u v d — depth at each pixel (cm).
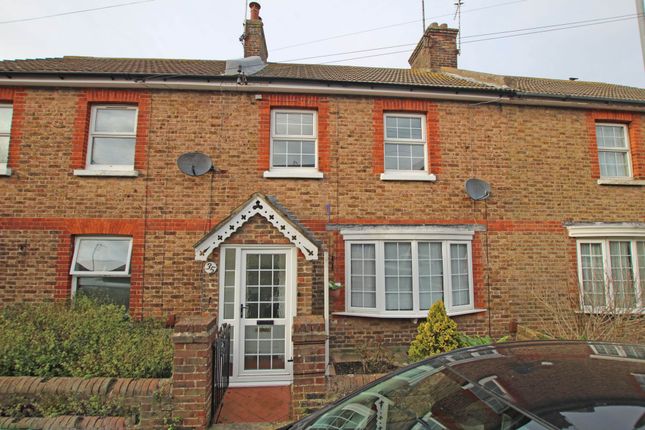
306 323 463
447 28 1175
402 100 831
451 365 255
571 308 744
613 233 816
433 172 819
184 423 430
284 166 804
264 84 779
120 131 780
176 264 739
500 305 797
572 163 859
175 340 435
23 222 724
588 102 857
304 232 643
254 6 1120
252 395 558
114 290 742
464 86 846
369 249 775
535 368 223
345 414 254
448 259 779
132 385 439
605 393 184
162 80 765
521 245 819
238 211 626
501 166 838
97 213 737
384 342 756
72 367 486
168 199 754
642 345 259
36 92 759
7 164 736
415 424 214
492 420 186
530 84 1095
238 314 620
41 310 636
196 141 776
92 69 831
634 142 889
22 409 438
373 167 804
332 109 812
